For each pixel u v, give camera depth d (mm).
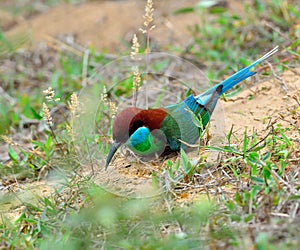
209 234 7281
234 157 8750
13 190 9859
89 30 15625
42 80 14281
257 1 14164
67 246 7703
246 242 7098
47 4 18188
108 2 16969
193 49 14016
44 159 10094
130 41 14875
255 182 8086
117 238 7730
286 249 6801
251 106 10711
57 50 15070
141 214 8078
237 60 12883
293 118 9852
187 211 7910
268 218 7332
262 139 9102
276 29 13070
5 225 8742
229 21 14352
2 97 13711
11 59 15125
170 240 7316
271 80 11297
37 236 8305
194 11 14727
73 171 9828
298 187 7848
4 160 11195
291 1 14570
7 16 17734
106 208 8234
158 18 15547
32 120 12375
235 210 7691
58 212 8555
